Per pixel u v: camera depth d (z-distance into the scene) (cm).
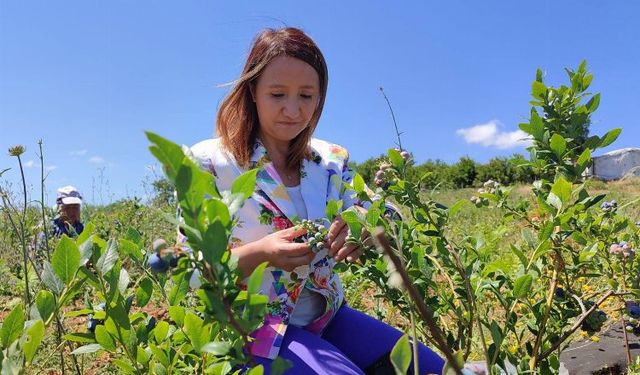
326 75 209
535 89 215
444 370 111
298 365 175
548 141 204
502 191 217
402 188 195
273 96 197
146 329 167
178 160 97
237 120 201
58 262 137
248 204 194
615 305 310
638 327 247
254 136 205
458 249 203
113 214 712
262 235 194
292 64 196
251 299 104
